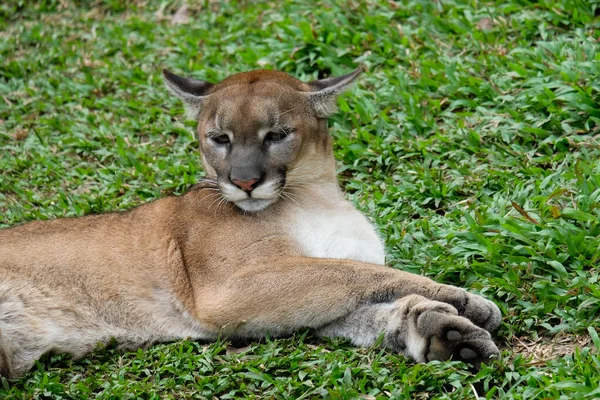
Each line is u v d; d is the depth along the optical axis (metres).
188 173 14.95
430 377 9.47
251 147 11.21
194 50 18.22
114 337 10.99
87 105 17.25
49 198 14.91
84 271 11.08
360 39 17.05
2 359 10.36
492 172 13.35
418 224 12.76
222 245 11.03
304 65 16.88
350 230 11.56
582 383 9.04
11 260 11.08
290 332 10.77
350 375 9.59
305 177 11.66
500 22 16.58
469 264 11.56
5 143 16.53
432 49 16.50
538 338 10.33
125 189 14.85
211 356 10.34
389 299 10.47
